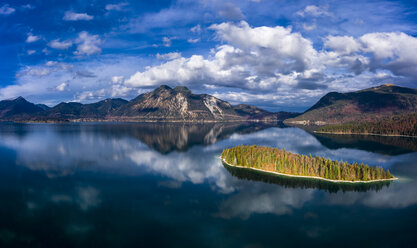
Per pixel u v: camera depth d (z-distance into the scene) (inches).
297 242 4338.1
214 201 6077.8
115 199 6181.1
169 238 4424.2
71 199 6151.6
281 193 6569.9
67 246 4126.5
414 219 5157.5
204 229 4734.3
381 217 5246.1
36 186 7096.5
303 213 5423.2
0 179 7726.4
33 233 4510.3
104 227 4768.7
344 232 4658.0
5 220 5004.9
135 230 4672.7
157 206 5772.6
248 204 5900.6
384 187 7007.9
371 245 4259.4
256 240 4384.8
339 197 6299.2
